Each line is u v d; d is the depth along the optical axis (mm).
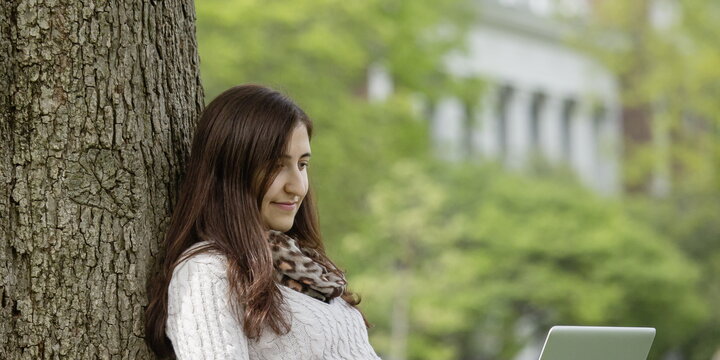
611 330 3762
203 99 3982
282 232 3902
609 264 24281
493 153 27766
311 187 4191
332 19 19688
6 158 3562
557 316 24344
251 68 18750
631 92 28297
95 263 3598
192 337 3527
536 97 33094
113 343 3613
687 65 26859
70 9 3582
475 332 23812
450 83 23141
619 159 30000
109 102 3623
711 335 26250
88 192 3592
